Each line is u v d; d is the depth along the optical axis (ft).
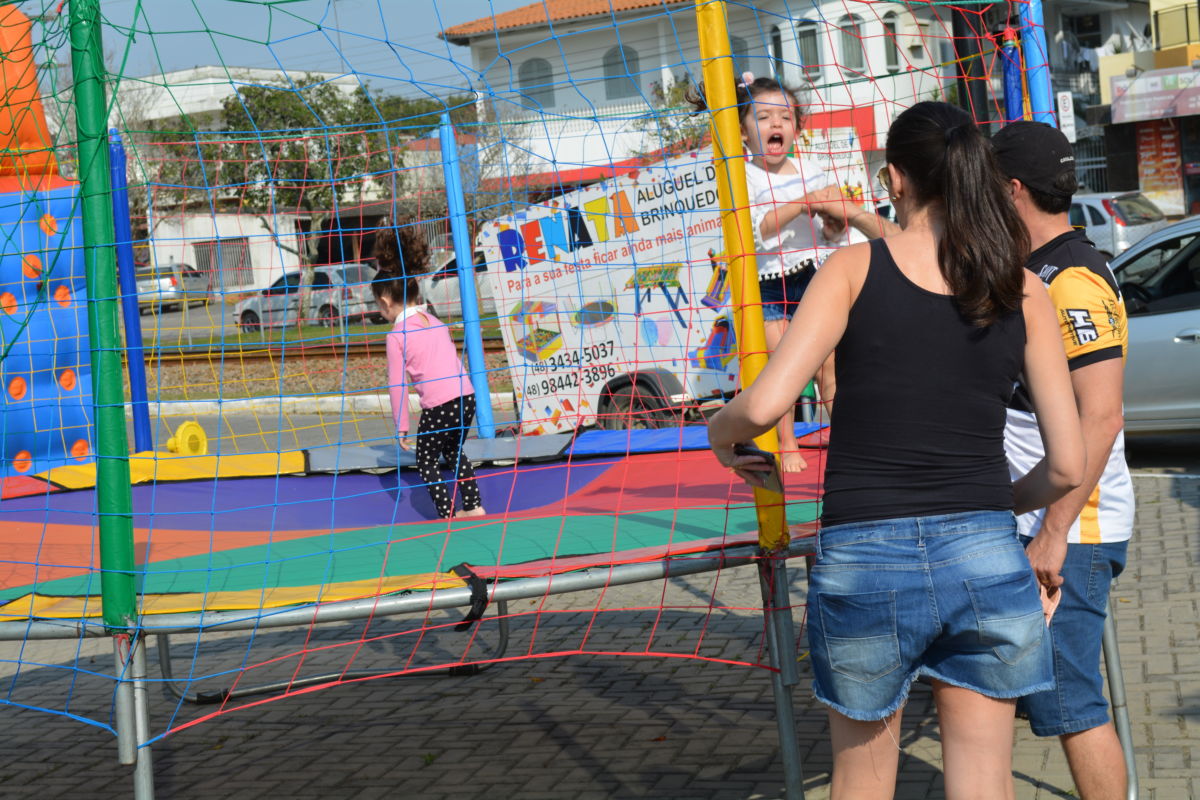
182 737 17.19
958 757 8.24
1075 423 8.32
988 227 8.06
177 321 40.88
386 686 18.79
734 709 16.40
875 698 8.18
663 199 32.45
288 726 17.28
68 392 21.20
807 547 11.10
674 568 11.21
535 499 18.67
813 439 18.65
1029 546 9.89
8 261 19.95
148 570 13.93
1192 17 104.42
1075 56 128.77
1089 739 10.75
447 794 14.23
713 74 10.52
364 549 14.42
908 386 8.10
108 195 9.80
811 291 8.27
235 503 19.81
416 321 19.19
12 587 12.60
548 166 34.86
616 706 16.92
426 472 18.85
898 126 8.53
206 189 18.26
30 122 16.08
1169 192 107.34
